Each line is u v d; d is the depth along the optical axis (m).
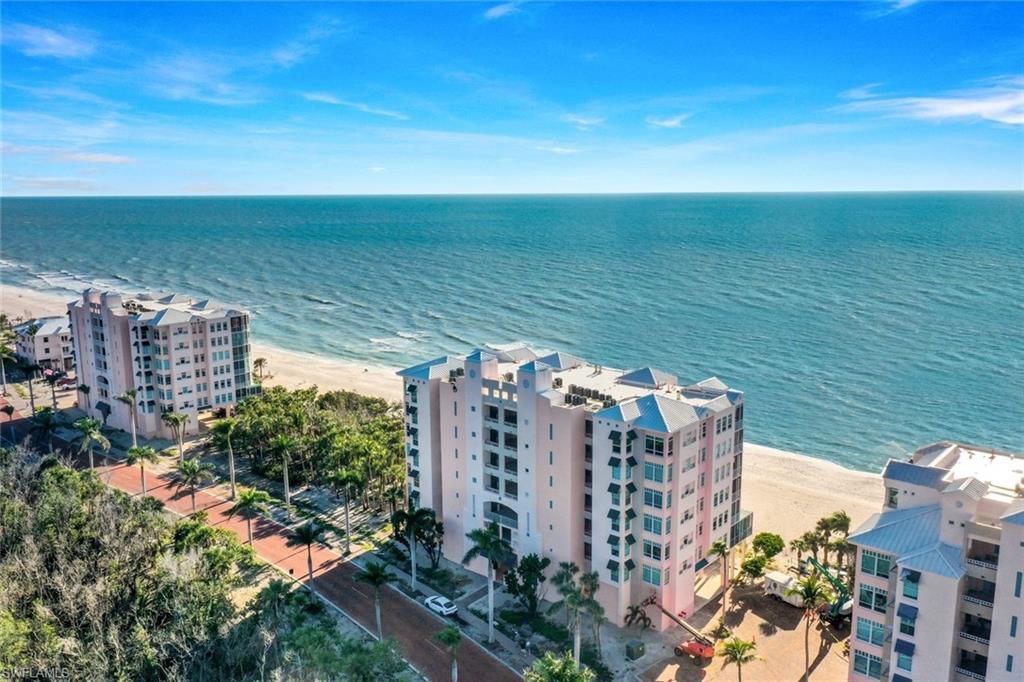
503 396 87.12
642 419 77.69
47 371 181.12
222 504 112.25
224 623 74.88
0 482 105.38
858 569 61.50
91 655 70.00
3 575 81.44
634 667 74.38
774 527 106.88
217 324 142.25
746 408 161.50
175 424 126.00
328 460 114.00
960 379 172.50
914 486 62.22
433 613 84.25
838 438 145.12
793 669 74.31
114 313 138.00
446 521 95.62
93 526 91.75
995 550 57.59
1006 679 53.69
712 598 86.75
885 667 59.94
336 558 96.56
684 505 80.19
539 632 80.38
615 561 80.19
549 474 84.12
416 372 95.06
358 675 63.16
